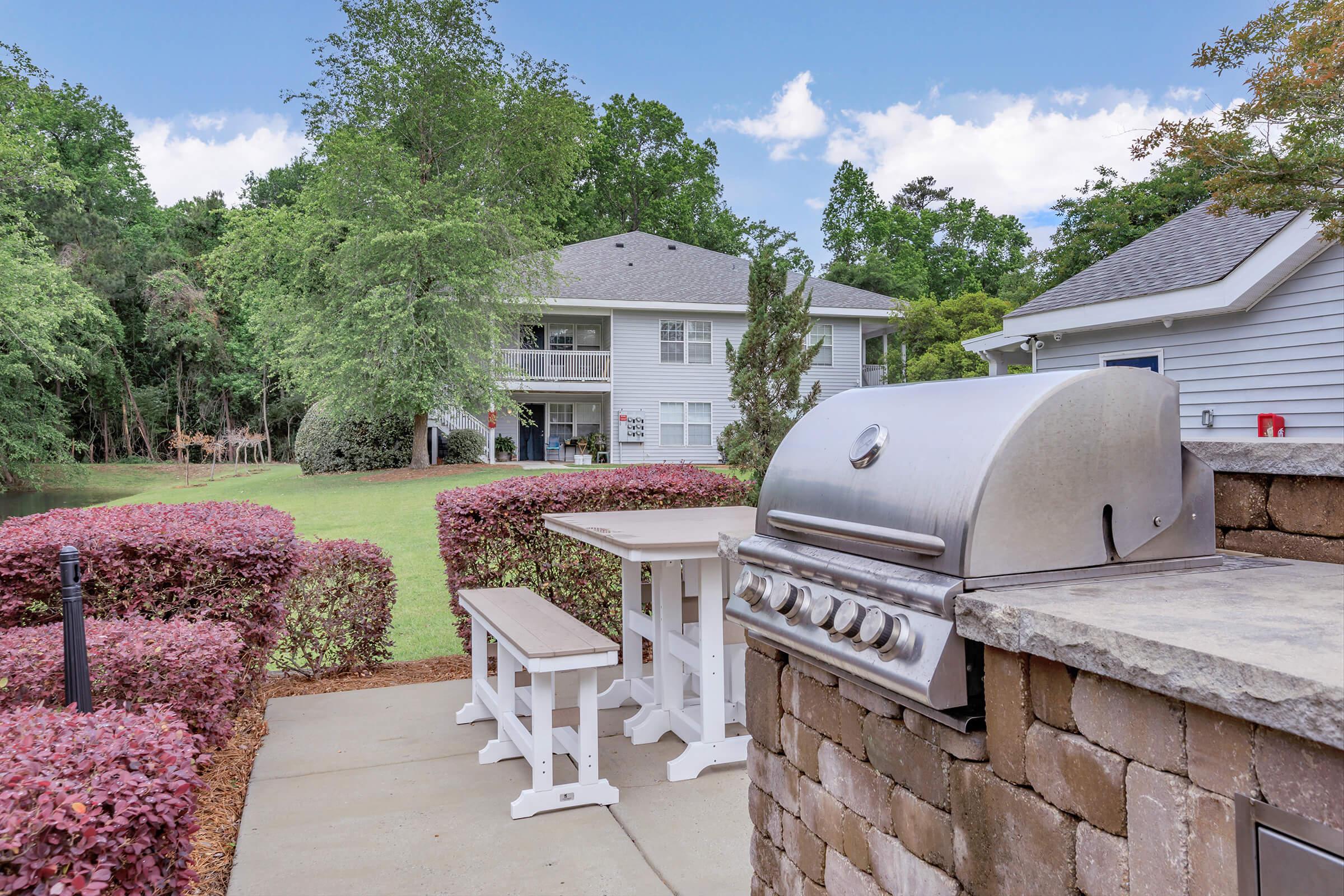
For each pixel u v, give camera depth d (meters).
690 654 3.48
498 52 18.86
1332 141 6.13
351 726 3.84
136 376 32.44
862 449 1.45
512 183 19.31
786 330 7.83
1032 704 1.11
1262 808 0.79
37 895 1.19
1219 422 8.74
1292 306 7.97
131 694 2.54
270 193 35.41
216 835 2.71
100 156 32.28
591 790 2.96
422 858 2.55
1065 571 1.23
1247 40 5.97
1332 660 0.74
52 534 3.38
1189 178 14.43
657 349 20.42
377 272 16.16
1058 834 1.06
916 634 1.22
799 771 1.76
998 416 1.23
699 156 37.84
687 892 2.34
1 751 1.50
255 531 3.64
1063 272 21.30
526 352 19.69
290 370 19.11
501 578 4.76
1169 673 0.83
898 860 1.40
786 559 1.55
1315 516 1.37
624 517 4.10
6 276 18.30
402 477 15.96
